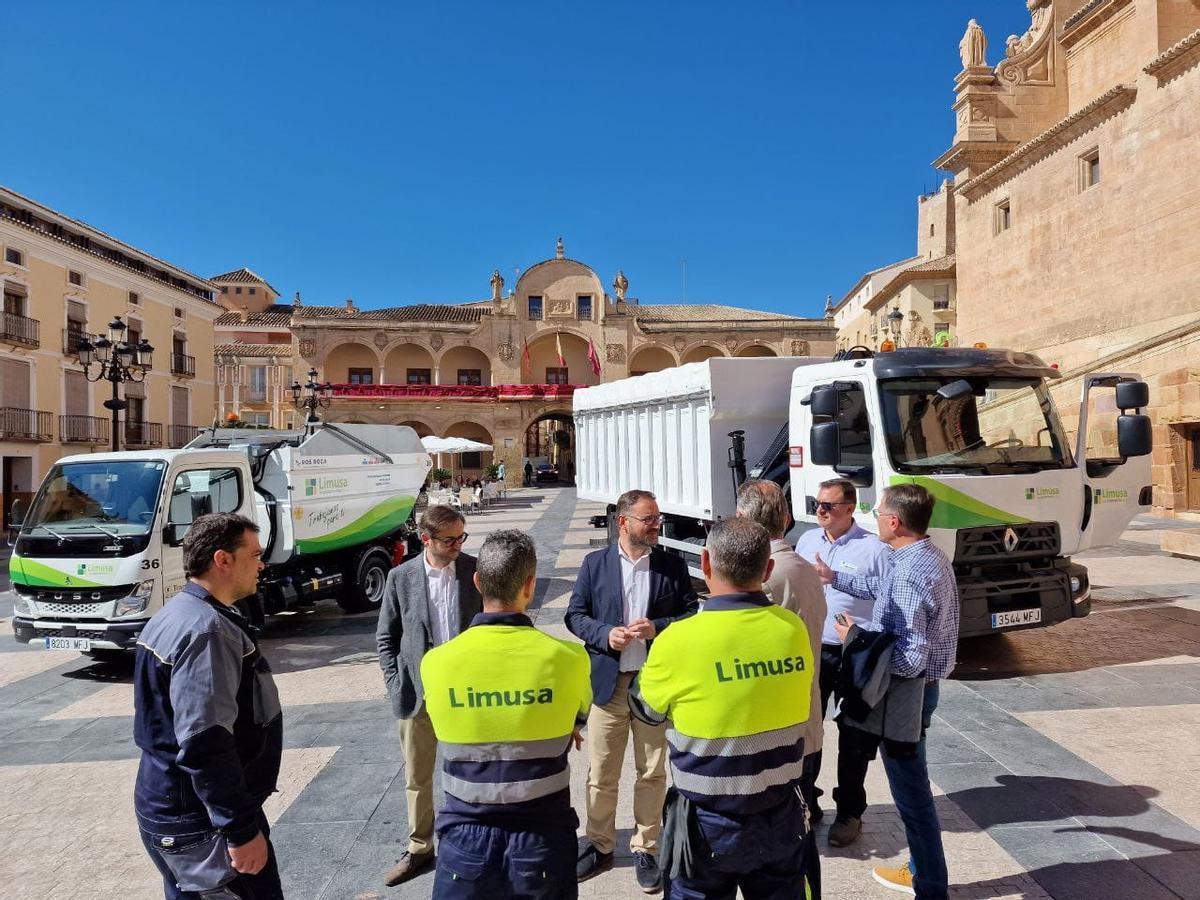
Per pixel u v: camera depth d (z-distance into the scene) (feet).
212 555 8.37
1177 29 65.46
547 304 154.71
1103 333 69.31
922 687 10.41
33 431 86.33
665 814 8.15
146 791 8.02
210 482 26.71
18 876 12.29
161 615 8.13
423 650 11.66
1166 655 22.44
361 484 33.32
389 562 35.32
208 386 123.03
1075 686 19.90
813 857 8.49
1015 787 14.14
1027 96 85.87
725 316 177.88
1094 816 12.94
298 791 15.16
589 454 39.81
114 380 53.88
